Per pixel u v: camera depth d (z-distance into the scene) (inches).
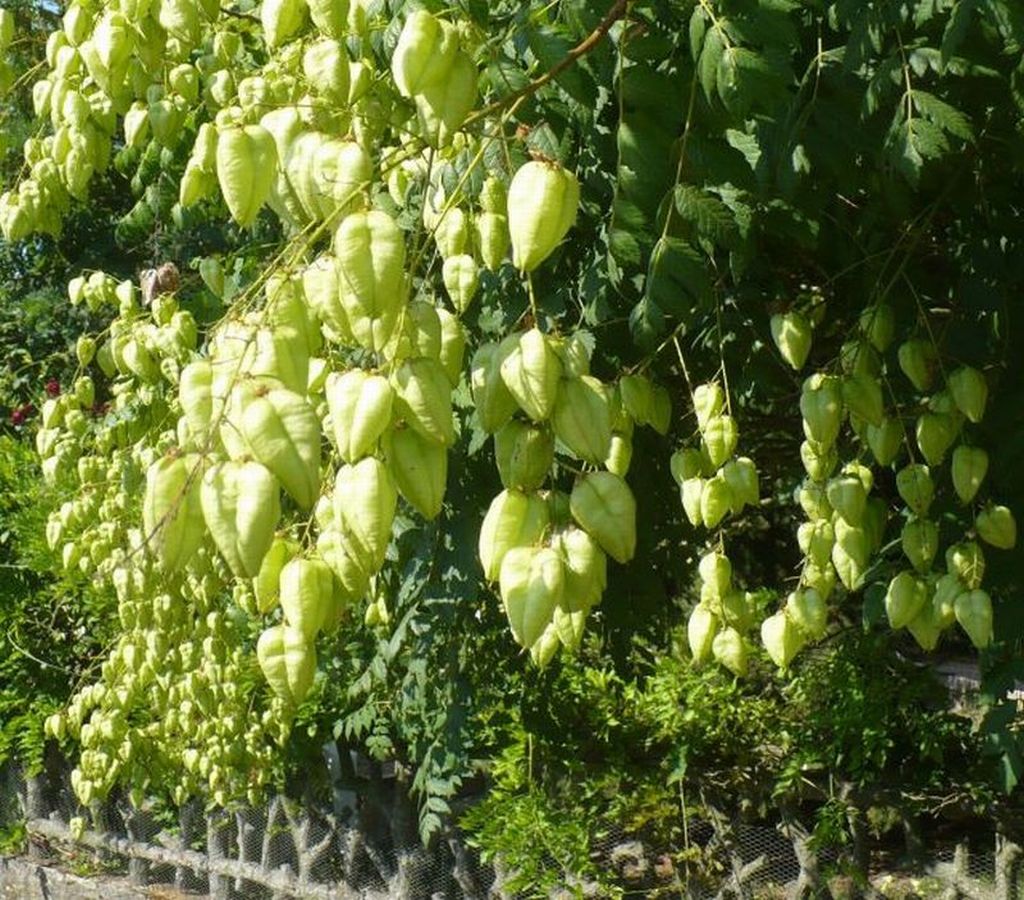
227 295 162.4
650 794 190.1
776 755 192.2
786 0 85.3
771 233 122.8
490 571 65.8
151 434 159.5
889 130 99.1
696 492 112.3
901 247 124.1
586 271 112.4
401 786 209.3
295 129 76.2
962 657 268.5
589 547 65.6
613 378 125.3
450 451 140.4
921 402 118.9
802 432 170.6
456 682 171.2
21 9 235.6
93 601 245.4
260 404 57.1
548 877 186.4
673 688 194.1
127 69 105.7
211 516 56.6
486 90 100.5
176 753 199.2
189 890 246.8
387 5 99.7
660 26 93.6
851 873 180.5
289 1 86.4
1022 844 175.2
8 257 347.6
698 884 188.1
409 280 66.2
